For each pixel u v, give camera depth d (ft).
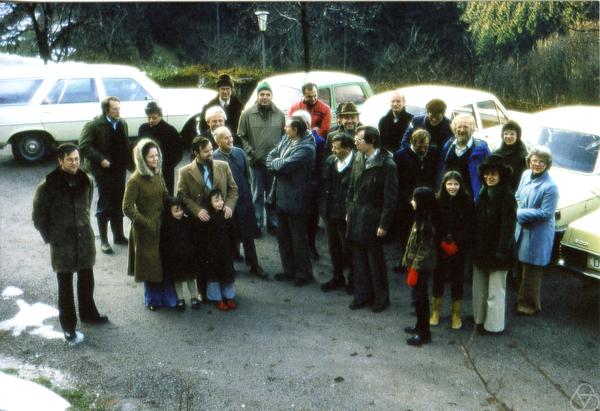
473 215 18.95
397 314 20.94
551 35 63.05
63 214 18.56
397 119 26.02
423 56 77.97
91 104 38.37
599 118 27.53
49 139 38.17
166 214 20.67
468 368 17.76
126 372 17.71
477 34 62.95
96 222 29.63
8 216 29.84
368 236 20.35
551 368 17.75
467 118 21.47
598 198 24.04
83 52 82.02
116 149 25.27
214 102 27.99
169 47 97.71
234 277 21.25
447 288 22.97
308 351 18.71
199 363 18.13
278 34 87.51
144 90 39.63
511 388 16.83
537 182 20.20
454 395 16.56
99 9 82.02
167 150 26.16
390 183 19.86
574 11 53.47
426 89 34.91
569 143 26.43
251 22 94.58
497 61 68.49
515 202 18.62
